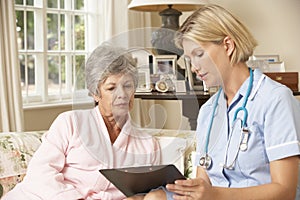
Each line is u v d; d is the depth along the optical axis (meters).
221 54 1.79
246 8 4.54
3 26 3.64
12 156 2.41
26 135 2.56
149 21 4.90
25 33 4.15
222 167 1.84
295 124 1.72
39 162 2.21
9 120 3.69
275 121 1.73
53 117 4.22
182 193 1.57
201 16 1.77
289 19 4.35
